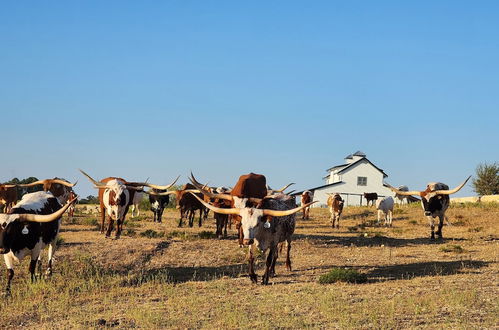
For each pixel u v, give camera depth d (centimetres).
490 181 6069
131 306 1147
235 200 1402
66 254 1698
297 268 1619
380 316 1017
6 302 1193
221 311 1080
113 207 1998
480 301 1123
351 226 3088
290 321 995
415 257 1842
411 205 4088
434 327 944
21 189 4178
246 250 1869
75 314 1095
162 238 2112
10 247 1235
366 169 6481
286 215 1296
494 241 2302
